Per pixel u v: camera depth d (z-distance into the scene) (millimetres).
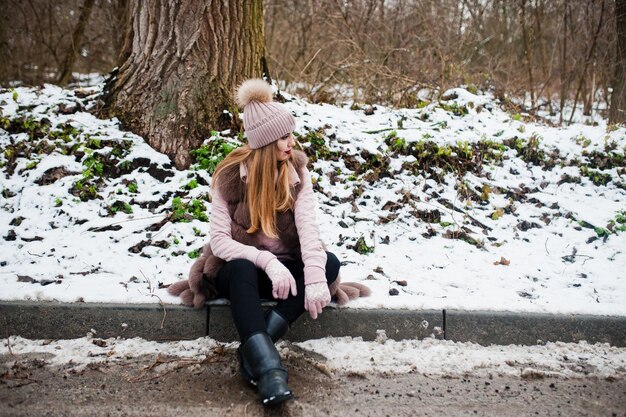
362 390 2830
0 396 2676
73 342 3281
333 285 3285
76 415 2531
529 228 4828
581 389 2881
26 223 4305
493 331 3420
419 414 2607
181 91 5090
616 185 5434
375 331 3406
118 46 9305
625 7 6938
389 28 8039
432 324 3416
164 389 2797
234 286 2941
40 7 10055
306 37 8758
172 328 3363
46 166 4672
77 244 4102
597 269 4164
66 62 9414
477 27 9461
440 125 5785
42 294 3406
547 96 8758
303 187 3232
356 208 4766
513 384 2926
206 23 5176
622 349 3357
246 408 2619
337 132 5430
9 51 9773
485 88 7691
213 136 5004
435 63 7523
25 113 5121
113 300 3393
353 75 7098
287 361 3119
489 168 5438
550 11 8977
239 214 3188
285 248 3256
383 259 4242
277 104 3150
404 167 5246
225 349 3244
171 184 4699
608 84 8422
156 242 4160
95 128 5055
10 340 3285
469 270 4125
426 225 4734
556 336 3422
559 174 5520
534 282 3982
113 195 4562
